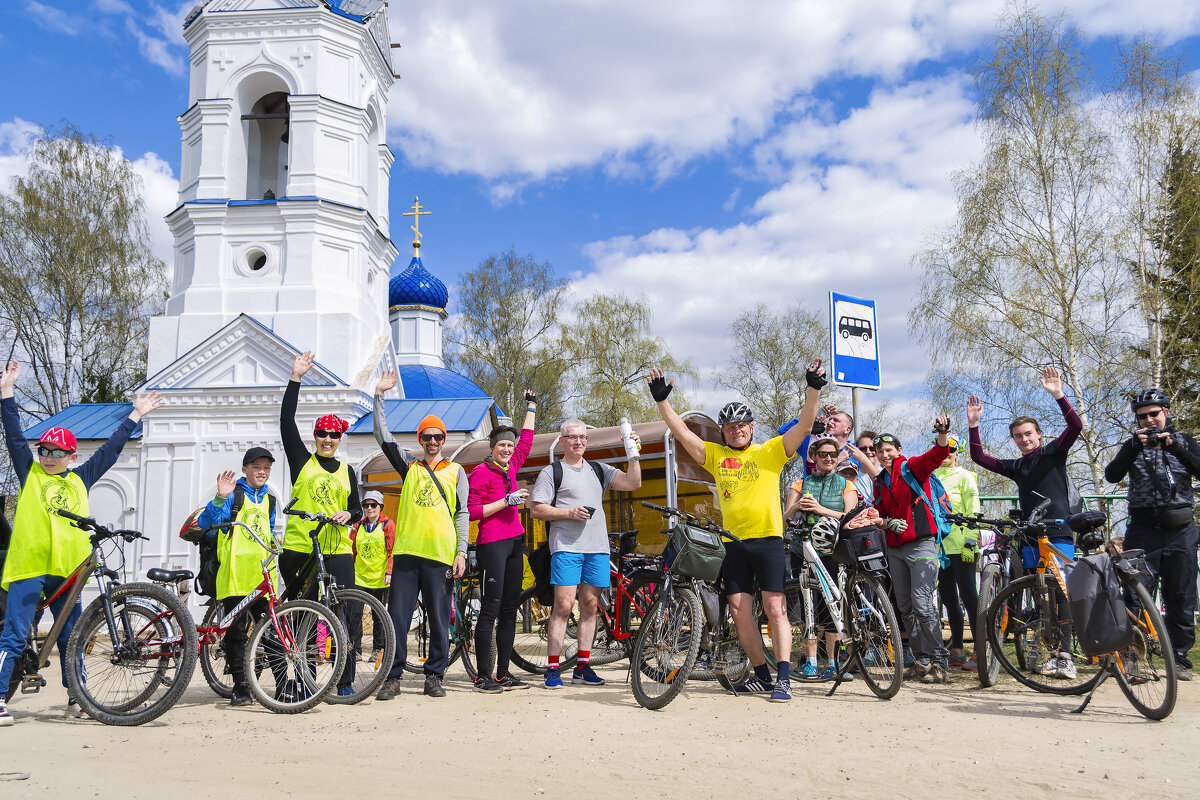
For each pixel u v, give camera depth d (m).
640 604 8.34
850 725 5.42
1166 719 5.45
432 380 30.02
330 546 6.93
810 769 4.34
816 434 8.14
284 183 22.48
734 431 6.71
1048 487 7.31
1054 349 18.19
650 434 12.16
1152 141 18.14
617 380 37.19
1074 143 18.36
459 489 7.26
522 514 13.65
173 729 5.68
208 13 21.64
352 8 22.45
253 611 6.75
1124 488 17.92
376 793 4.02
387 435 7.36
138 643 6.06
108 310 31.08
